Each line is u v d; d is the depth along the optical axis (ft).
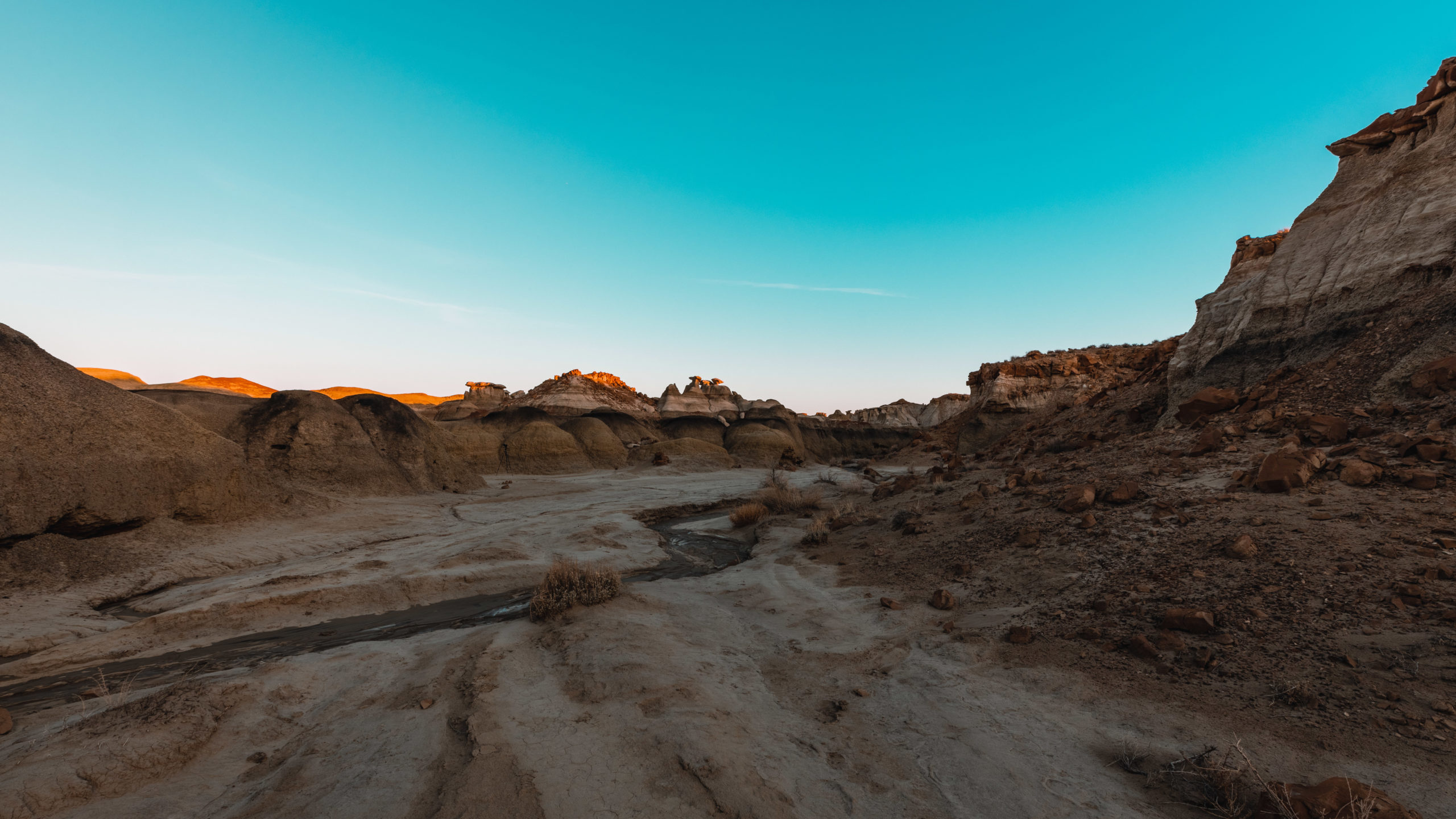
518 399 312.29
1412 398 33.01
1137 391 76.33
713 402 358.02
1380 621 17.15
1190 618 19.30
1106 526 30.35
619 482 136.98
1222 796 11.68
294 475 87.61
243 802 13.28
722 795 12.46
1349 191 56.08
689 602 32.12
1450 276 40.81
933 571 32.58
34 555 39.86
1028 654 20.52
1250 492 28.84
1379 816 9.92
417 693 19.39
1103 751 14.15
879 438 315.78
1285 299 54.39
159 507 52.65
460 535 61.26
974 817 11.98
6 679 24.95
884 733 16.16
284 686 20.34
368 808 12.35
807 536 47.21
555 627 26.43
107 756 14.28
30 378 45.60
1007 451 73.31
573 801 12.27
